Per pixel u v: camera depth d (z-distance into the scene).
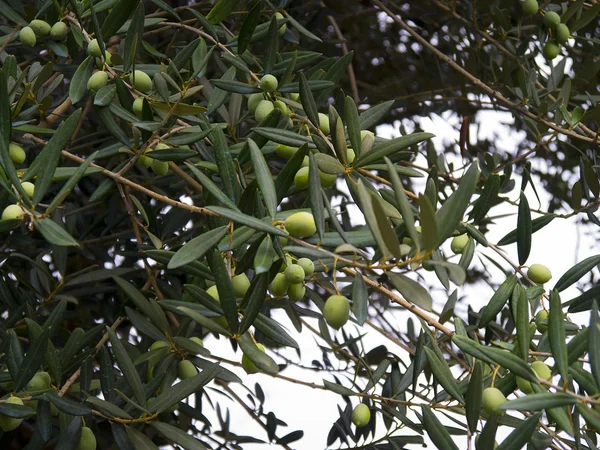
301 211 1.13
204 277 1.21
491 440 0.96
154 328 1.43
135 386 1.21
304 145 1.11
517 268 1.29
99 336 1.97
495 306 1.18
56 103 1.81
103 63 1.39
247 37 1.44
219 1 1.57
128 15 1.44
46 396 1.19
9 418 1.20
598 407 0.91
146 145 1.34
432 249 0.86
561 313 0.93
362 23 3.16
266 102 1.38
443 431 1.06
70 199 2.36
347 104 1.19
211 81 1.41
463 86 2.45
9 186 1.01
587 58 2.53
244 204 1.15
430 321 1.06
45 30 1.55
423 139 1.19
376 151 1.18
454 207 0.92
